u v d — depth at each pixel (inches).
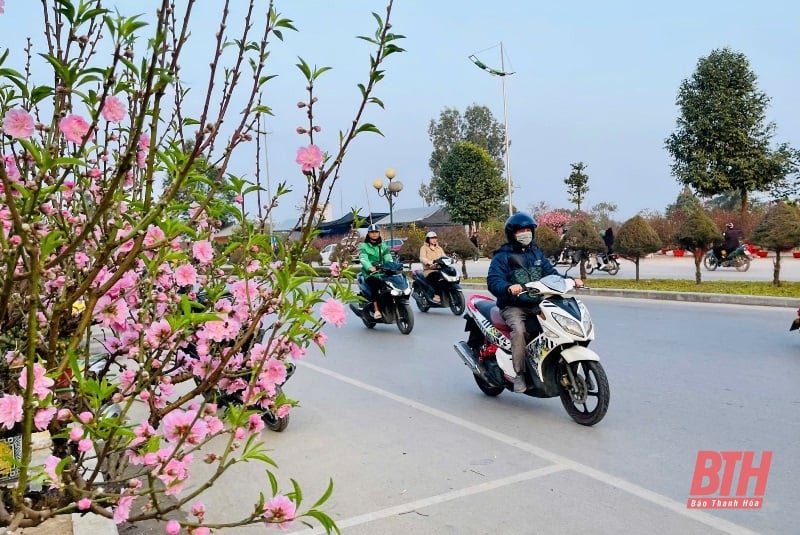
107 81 74.4
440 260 501.0
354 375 315.3
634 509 152.5
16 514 78.0
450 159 1726.1
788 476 165.8
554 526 145.9
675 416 219.3
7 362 98.0
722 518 145.8
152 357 100.5
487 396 264.5
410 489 171.6
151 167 84.2
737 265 762.8
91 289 86.5
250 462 199.3
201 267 119.5
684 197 1457.9
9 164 89.9
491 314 252.8
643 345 340.8
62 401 98.0
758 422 207.6
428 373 311.6
